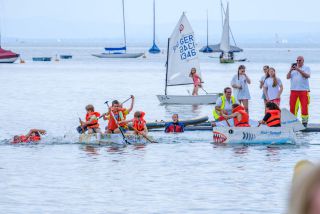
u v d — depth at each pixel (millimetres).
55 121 56781
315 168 3926
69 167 32844
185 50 80625
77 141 42875
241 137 42062
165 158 35875
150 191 26594
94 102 79250
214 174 30656
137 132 42781
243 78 50656
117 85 116750
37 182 28625
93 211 22781
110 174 30688
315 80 133375
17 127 52094
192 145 41375
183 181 28797
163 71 181750
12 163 34125
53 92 96688
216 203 24156
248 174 30547
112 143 42094
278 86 48000
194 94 79062
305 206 3893
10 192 26344
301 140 43781
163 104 77625
